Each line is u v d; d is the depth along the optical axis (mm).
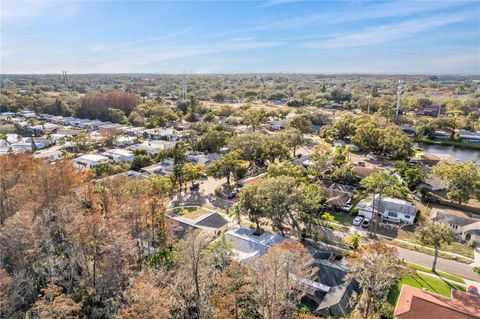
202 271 32875
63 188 48688
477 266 42188
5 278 27625
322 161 75750
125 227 37750
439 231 41469
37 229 35375
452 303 31250
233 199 65250
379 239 49438
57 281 32875
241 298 31125
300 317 29500
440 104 167125
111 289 31484
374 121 116938
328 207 59812
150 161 86375
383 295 34812
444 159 83625
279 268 30422
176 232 48938
